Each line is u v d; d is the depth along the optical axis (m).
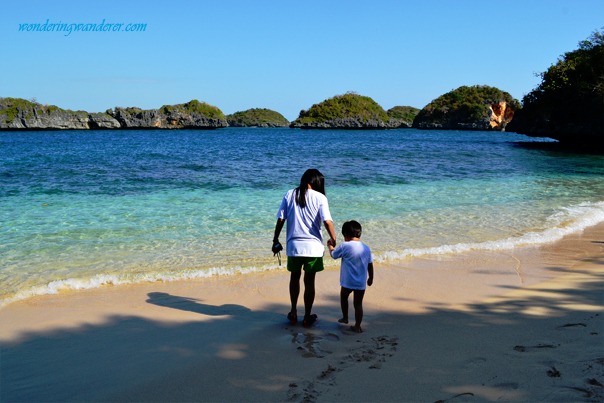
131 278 6.44
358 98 193.12
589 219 10.92
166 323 4.93
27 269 6.85
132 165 24.53
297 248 4.80
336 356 4.10
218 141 65.88
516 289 6.12
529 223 10.45
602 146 45.12
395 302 5.64
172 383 3.62
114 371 3.83
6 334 4.58
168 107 151.88
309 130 170.62
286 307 5.54
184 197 13.58
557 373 3.62
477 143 60.00
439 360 3.96
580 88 44.75
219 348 4.29
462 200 13.64
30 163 25.55
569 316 5.06
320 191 4.94
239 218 10.67
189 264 7.18
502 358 3.96
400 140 72.75
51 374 3.78
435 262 7.43
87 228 9.48
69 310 5.27
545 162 29.16
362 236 9.12
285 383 3.60
